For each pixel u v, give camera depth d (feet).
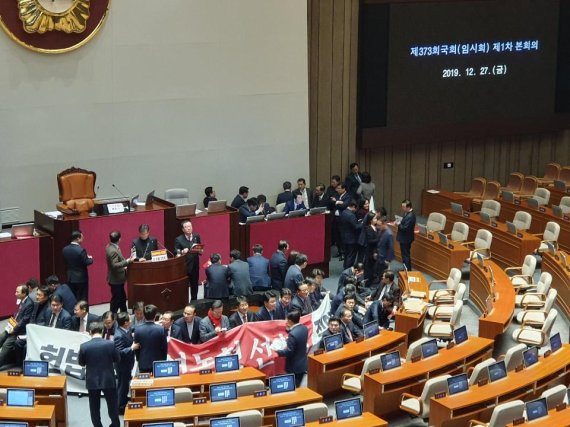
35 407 44.57
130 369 50.57
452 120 84.94
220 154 76.33
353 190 80.53
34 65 67.97
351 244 72.23
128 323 50.47
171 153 74.23
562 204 83.71
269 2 76.48
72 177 65.10
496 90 86.33
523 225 77.56
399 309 59.88
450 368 52.03
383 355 50.08
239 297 54.95
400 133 83.05
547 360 51.52
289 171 79.61
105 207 64.23
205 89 74.84
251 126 77.25
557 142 95.40
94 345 47.62
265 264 63.57
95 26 69.51
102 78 70.59
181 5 72.95
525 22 86.48
